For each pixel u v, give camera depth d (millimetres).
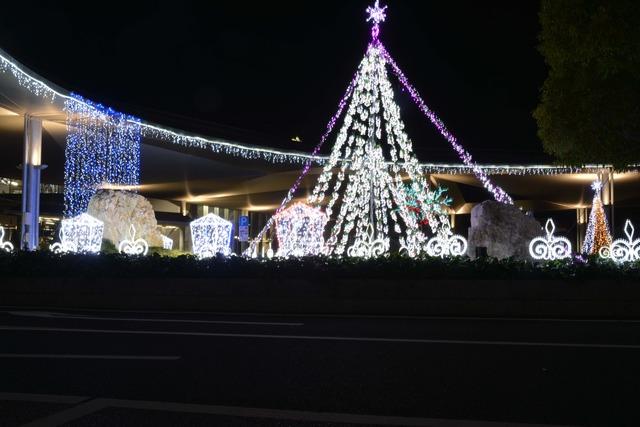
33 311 12992
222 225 21625
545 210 63344
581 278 12219
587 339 9062
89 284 13961
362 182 22984
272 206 64188
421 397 5770
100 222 22641
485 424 4980
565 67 14258
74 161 39406
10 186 55156
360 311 12734
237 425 4934
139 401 5621
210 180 47750
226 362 7328
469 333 9680
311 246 23094
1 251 15258
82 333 9594
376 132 22188
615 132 13930
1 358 7555
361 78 22078
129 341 8805
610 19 12391
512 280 12445
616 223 62000
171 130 34656
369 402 5609
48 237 49281
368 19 22000
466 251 22078
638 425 4984
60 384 6246
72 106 30547
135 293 13734
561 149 14633
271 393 5910
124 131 35156
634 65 12836
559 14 13539
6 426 4863
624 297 12102
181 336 9289
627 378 6535
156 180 47438
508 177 45188
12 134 37062
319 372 6805
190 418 5105
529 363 7285
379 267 12977
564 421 5070
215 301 13328
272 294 13156
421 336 9328
